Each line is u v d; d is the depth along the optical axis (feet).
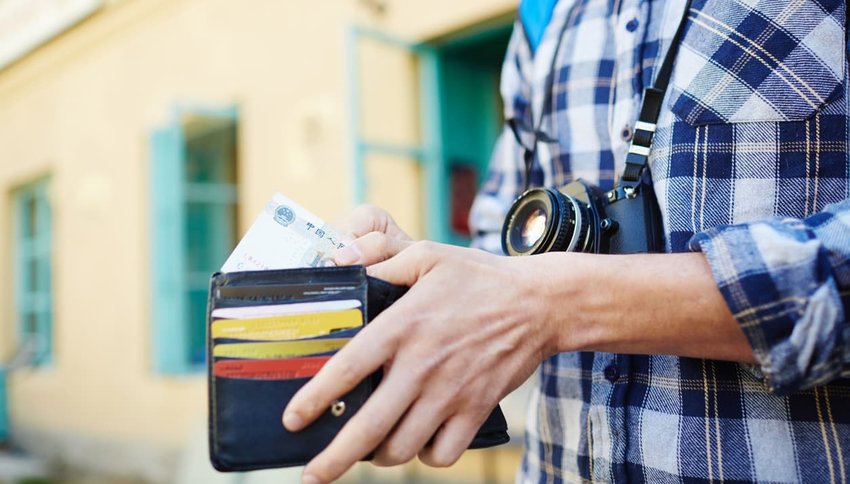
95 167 18.12
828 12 2.16
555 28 2.87
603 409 2.38
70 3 18.24
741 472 2.10
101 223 17.83
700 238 1.85
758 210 2.15
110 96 17.63
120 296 17.10
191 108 14.20
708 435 2.16
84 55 18.44
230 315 1.82
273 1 13.79
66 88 19.16
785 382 1.76
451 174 12.17
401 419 1.76
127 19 17.06
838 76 2.13
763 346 1.75
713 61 2.25
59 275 19.35
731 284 1.75
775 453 2.08
